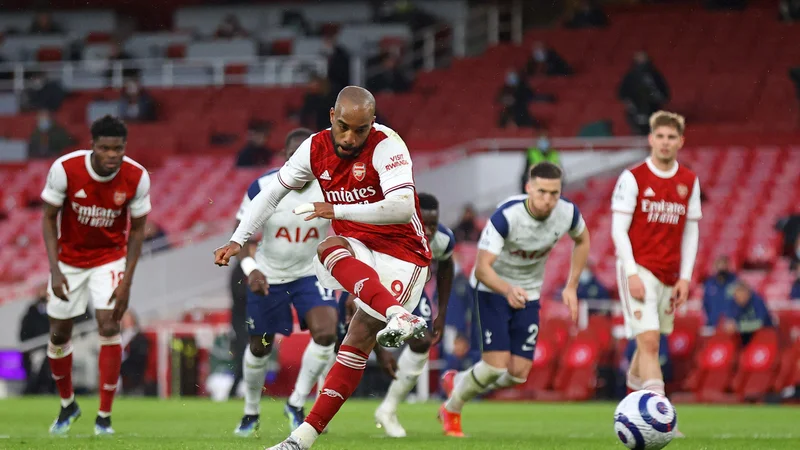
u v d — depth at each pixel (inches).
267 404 1229.1
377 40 2625.5
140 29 3063.5
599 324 1441.9
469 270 1697.8
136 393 1465.3
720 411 1208.8
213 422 951.6
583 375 1428.4
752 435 802.8
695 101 2272.4
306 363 778.8
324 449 613.0
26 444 631.8
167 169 2186.3
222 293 1772.9
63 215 758.5
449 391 845.8
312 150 518.3
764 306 1390.3
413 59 2630.4
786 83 2251.5
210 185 2100.1
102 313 754.8
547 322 1473.9
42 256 1969.7
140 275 1700.3
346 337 502.0
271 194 524.1
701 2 2701.8
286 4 2923.2
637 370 833.5
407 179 506.3
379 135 513.3
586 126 2130.9
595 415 1120.2
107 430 760.3
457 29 2682.1
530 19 2802.7
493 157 2017.7
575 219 775.7
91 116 2431.1
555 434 816.3
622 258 786.2
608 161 2048.5
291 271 776.9
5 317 1692.9
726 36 2485.2
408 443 671.1
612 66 2425.0
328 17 2869.1
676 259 798.5
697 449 647.1
